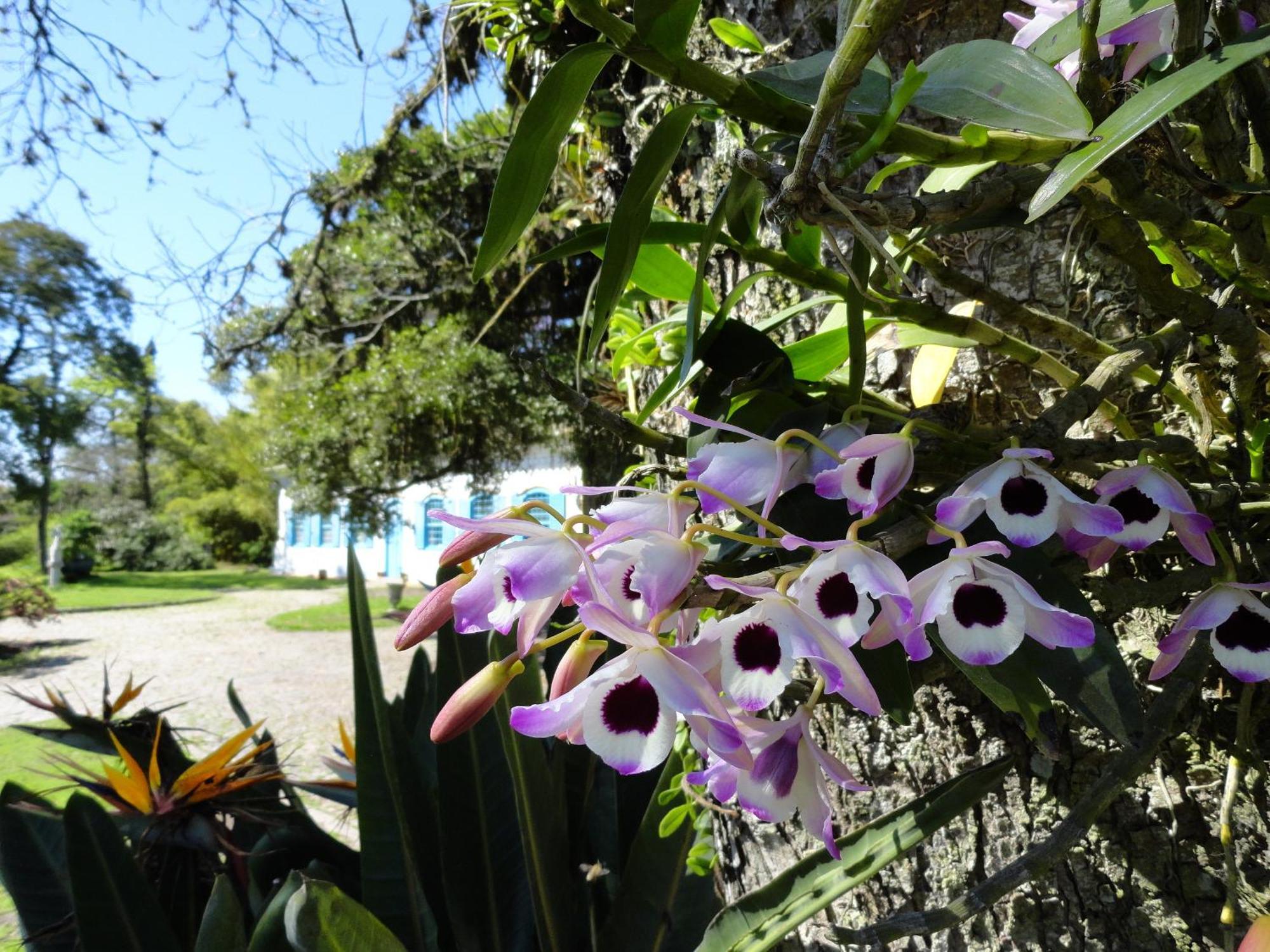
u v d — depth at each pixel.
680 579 0.52
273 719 6.37
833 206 0.49
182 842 1.45
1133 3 0.59
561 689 0.60
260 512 23.91
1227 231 0.75
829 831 0.59
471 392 6.05
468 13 2.28
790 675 0.48
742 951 0.83
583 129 1.90
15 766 4.58
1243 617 0.59
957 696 1.03
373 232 5.45
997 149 0.52
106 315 16.95
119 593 16.11
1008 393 1.03
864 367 0.75
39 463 19.97
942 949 1.03
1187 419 0.91
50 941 1.30
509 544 0.54
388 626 10.57
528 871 1.14
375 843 1.15
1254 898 0.85
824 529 0.66
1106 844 0.93
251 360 5.75
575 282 5.05
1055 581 0.56
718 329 0.82
